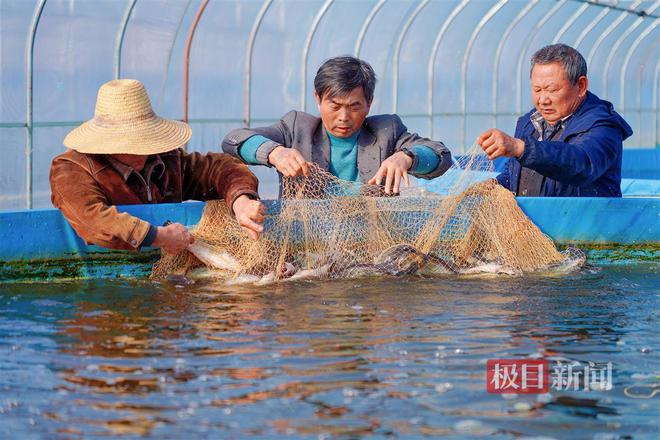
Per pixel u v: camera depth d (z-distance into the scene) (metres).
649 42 20.22
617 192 6.88
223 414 3.12
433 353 3.81
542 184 6.85
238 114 13.73
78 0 11.46
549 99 6.68
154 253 5.68
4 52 10.99
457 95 17.12
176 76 12.87
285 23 14.06
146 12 12.18
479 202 5.93
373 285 5.29
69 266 5.48
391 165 5.71
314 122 6.23
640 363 3.71
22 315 4.45
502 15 16.73
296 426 3.03
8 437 2.93
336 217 5.79
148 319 4.38
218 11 13.08
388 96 15.85
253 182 5.72
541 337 4.09
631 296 4.99
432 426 3.04
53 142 11.69
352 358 3.73
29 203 11.38
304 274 5.48
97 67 11.88
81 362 3.66
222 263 5.47
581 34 18.23
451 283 5.36
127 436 2.94
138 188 5.62
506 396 3.31
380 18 15.16
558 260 5.87
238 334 4.09
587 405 3.25
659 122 21.70
